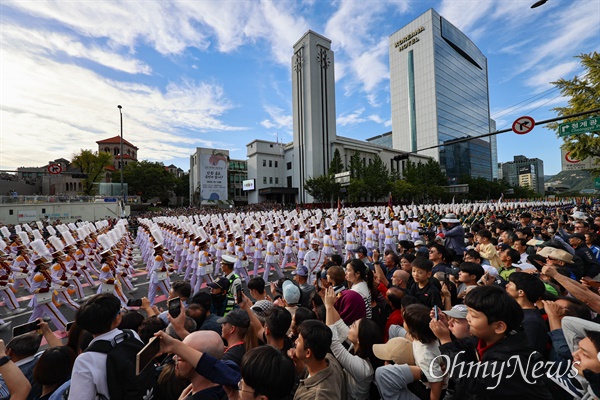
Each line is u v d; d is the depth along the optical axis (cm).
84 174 4909
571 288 264
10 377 207
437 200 6506
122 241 1158
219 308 482
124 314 338
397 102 8725
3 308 806
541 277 393
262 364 176
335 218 1772
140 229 1897
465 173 8306
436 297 384
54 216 3192
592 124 888
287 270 1188
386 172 5409
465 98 8894
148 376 229
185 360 191
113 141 7338
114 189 4444
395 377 222
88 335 283
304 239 1121
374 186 4906
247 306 332
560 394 218
